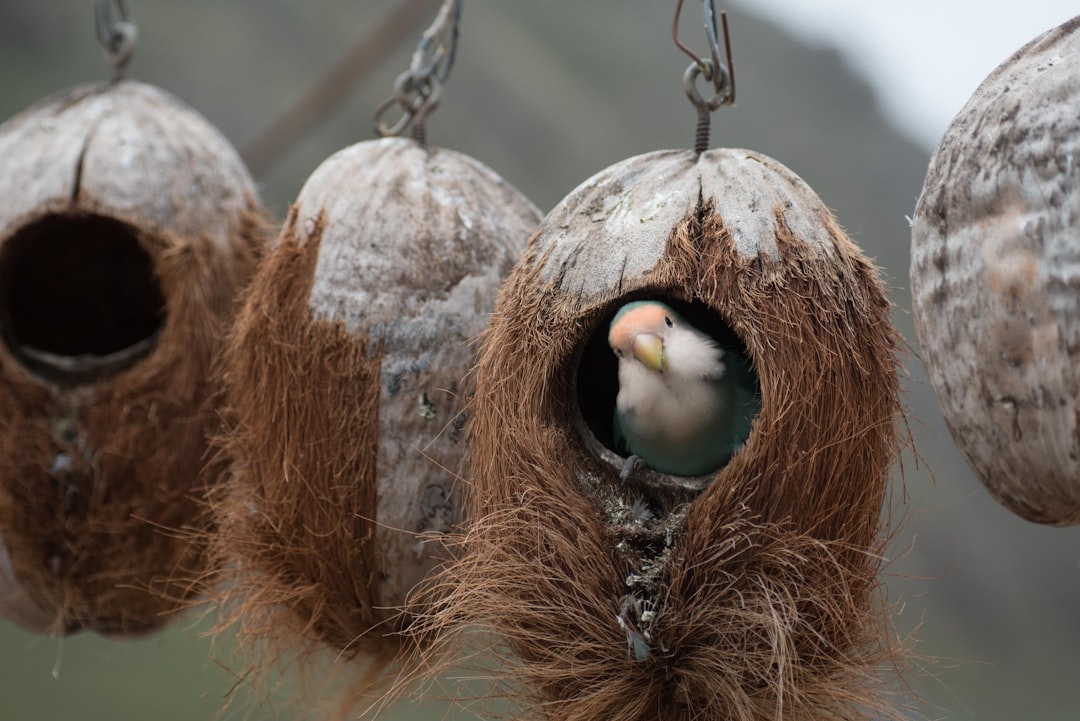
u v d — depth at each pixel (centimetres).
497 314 292
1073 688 530
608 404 298
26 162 306
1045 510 282
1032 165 280
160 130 308
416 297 295
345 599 296
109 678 441
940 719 289
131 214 305
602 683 288
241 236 308
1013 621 547
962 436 283
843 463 286
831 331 287
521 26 694
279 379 296
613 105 670
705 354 290
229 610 300
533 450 289
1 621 474
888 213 629
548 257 290
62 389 304
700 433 291
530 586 289
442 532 295
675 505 290
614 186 291
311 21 698
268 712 301
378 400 295
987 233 281
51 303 312
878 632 289
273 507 297
